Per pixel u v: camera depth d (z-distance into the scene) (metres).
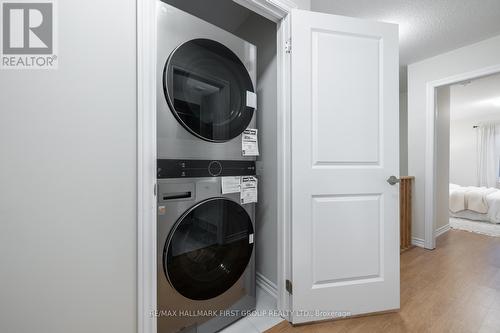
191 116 1.10
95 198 0.81
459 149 6.64
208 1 1.77
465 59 2.43
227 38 1.25
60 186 0.75
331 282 1.34
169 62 1.01
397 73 1.44
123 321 0.87
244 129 1.33
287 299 1.35
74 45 0.77
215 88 1.20
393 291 1.42
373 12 1.89
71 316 0.77
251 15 1.90
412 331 1.25
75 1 0.77
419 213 2.72
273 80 1.62
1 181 0.67
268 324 1.30
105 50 0.82
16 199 0.69
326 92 1.33
